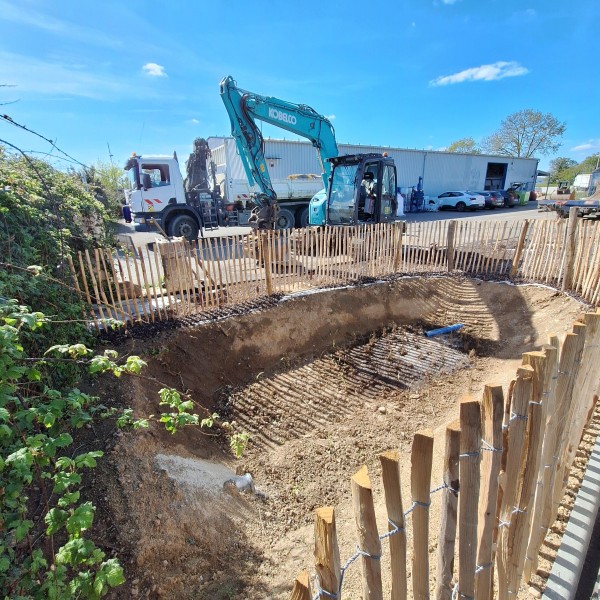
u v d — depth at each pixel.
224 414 4.84
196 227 12.62
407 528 3.01
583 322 2.16
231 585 2.80
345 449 4.38
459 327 7.23
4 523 1.87
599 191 16.91
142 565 2.68
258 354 5.93
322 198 11.41
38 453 1.91
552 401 1.83
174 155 12.08
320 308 6.86
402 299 7.80
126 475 3.16
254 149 9.34
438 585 1.56
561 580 2.08
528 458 1.74
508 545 1.83
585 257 6.45
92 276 4.78
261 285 6.72
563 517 2.52
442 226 8.83
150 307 5.40
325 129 10.36
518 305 7.23
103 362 2.21
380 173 9.73
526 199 31.06
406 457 4.23
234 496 3.58
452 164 30.44
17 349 1.88
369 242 7.93
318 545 1.15
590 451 2.96
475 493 1.43
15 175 4.59
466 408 1.34
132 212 12.04
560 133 42.16
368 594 1.32
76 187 6.71
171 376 4.87
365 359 6.32
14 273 3.34
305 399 5.28
